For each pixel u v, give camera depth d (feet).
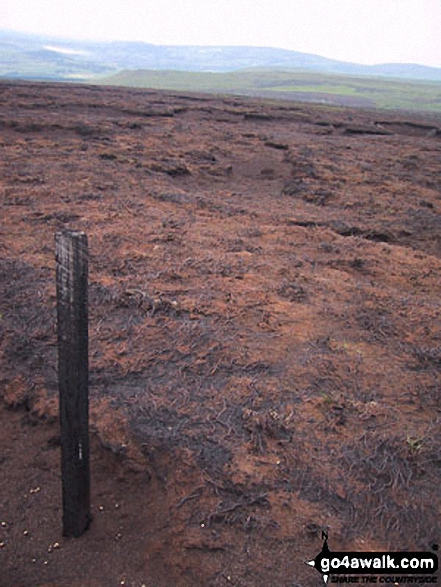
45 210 27.25
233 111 75.31
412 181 43.27
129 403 12.92
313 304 18.72
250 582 8.99
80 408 8.93
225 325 16.58
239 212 31.30
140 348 15.10
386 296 20.04
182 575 9.24
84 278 8.19
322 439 11.92
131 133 52.85
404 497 10.53
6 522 10.51
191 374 14.15
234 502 10.25
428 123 82.48
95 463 11.77
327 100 341.82
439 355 15.67
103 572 9.50
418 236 30.40
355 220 32.14
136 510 10.74
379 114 94.43
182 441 11.63
